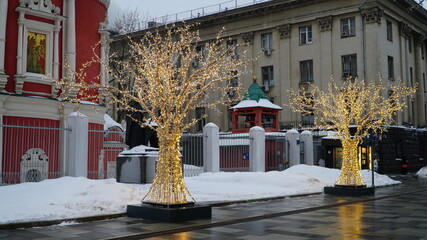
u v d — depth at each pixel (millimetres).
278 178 20188
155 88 11438
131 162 18359
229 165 27953
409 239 8664
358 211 13195
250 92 33656
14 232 9148
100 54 25172
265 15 43125
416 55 44688
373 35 37469
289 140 28625
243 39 44406
